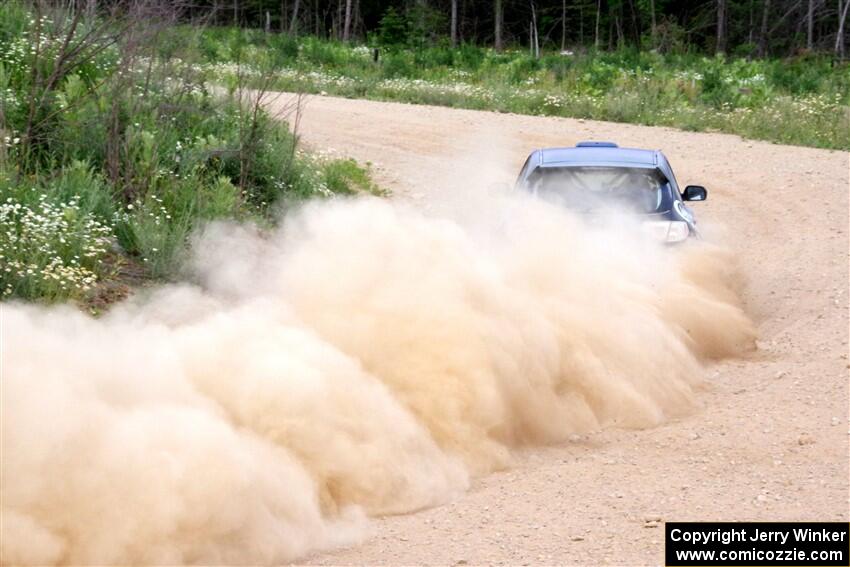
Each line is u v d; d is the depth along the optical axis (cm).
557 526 1593
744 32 15988
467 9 17775
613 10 16850
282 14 15962
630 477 1805
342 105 6919
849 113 6581
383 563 1475
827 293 2925
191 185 3008
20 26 3753
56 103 3078
